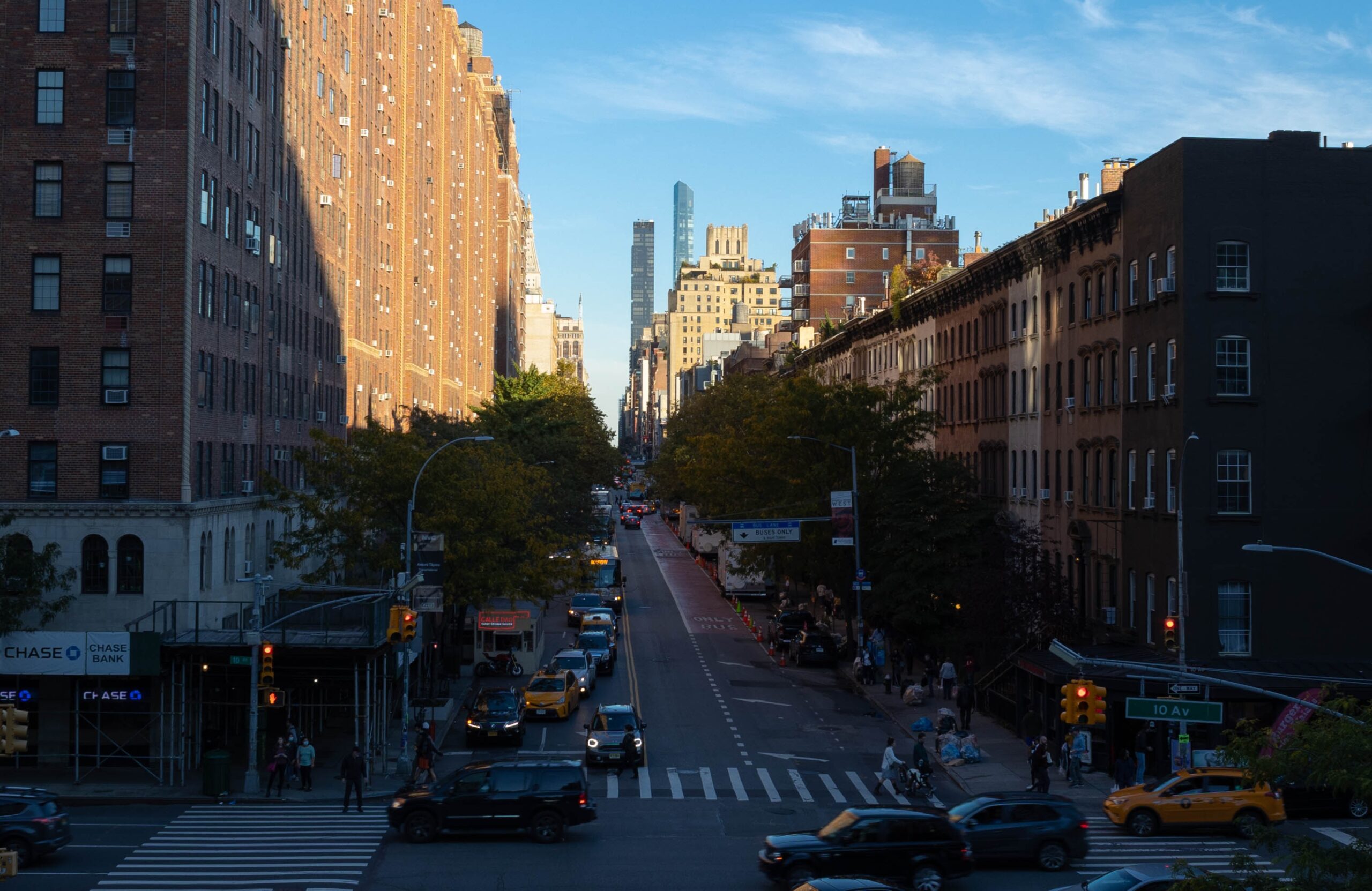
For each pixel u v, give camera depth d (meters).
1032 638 50.81
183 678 40.34
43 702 42.78
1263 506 43.81
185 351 44.47
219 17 48.28
